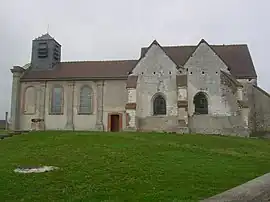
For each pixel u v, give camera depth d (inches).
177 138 1098.7
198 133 1343.5
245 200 326.6
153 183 491.2
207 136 1181.1
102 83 1628.9
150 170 594.2
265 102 1497.3
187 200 393.7
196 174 560.7
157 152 816.9
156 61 1467.8
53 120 1642.5
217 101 1400.1
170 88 1434.5
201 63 1435.8
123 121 1583.4
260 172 590.2
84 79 1636.3
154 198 406.0
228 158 774.5
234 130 1365.7
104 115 1605.6
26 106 1674.5
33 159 733.3
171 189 453.4
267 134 1467.8
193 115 1408.7
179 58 1635.1
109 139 1027.9
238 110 1370.6
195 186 471.8
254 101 1513.3
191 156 772.6
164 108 1443.2
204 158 752.3
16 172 581.3
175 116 1411.2
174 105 1419.8
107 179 522.3
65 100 1648.6
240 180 516.4
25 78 1689.2
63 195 432.1
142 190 449.7
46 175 556.1
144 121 1434.5
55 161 701.9
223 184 486.9
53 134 1166.3
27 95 1684.3
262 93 1507.1
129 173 567.2
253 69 1569.9
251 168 635.5
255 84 1530.5
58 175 555.8
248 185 383.6
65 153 802.8
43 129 1626.5
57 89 1668.3
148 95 1450.5
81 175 553.3
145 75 1466.5
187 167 629.0
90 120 1614.2
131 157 741.9
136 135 1141.7
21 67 1697.8
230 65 1605.6
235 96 1382.9
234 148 966.4
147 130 1422.2
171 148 887.1
